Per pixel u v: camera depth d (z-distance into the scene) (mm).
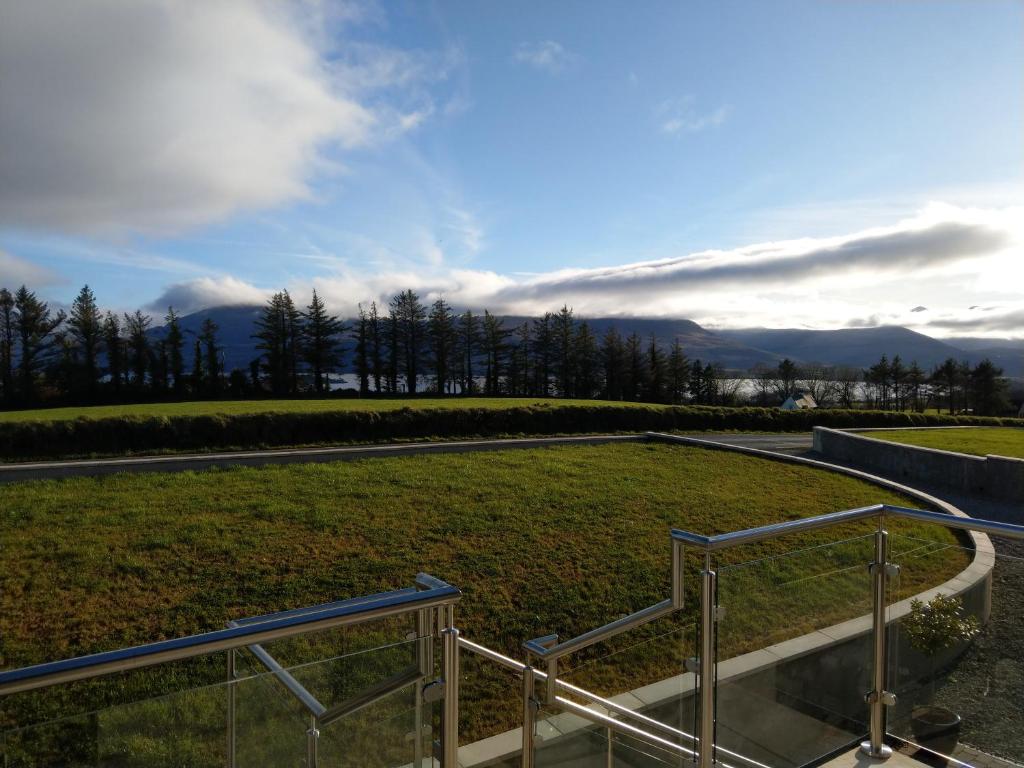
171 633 6043
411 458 13336
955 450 15703
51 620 6074
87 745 1618
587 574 7680
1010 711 2797
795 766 2918
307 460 12945
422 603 2012
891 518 3184
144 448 13961
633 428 21344
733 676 2678
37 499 9281
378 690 2135
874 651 3193
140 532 8164
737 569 2688
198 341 51781
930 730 3035
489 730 5168
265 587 6973
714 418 23438
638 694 3125
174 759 1760
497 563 7820
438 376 59938
